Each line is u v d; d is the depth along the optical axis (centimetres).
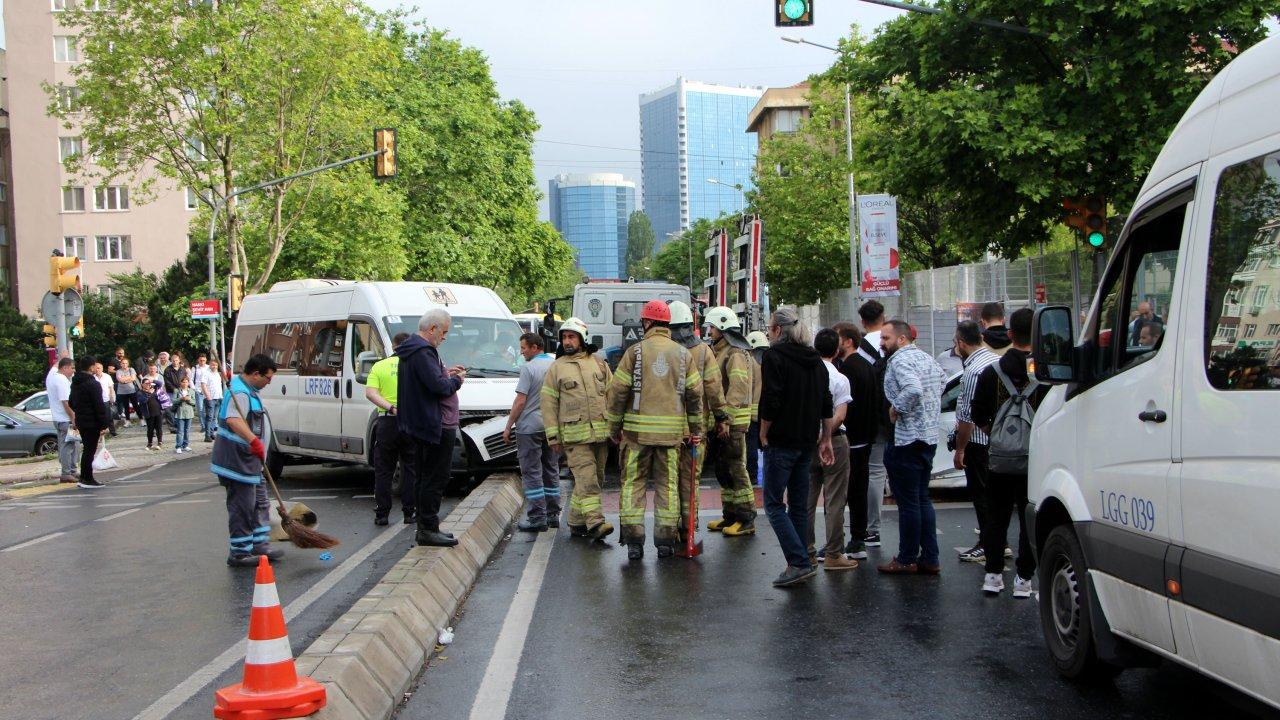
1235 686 410
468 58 4769
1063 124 1686
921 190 1962
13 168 5938
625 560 917
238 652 644
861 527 895
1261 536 385
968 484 841
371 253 3872
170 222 5972
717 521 1088
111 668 616
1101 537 516
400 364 866
